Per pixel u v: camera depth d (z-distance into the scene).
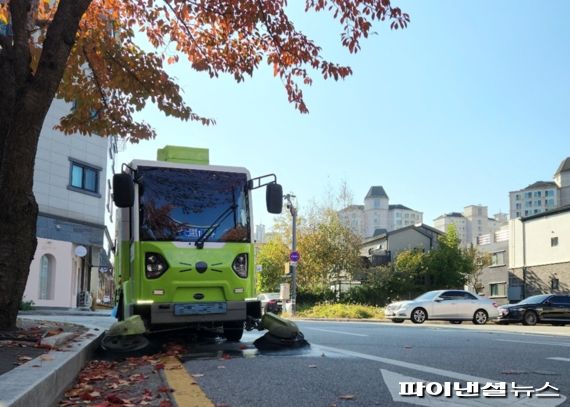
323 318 28.50
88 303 30.66
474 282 51.91
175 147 9.43
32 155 7.28
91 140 31.02
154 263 8.38
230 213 8.97
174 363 7.32
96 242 30.95
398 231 59.12
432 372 6.54
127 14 11.77
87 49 11.51
